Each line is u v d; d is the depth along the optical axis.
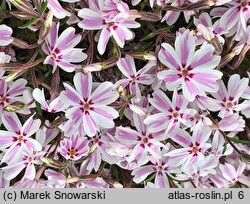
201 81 0.18
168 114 0.19
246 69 0.21
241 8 0.19
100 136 0.20
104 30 0.18
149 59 0.19
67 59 0.18
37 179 0.21
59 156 0.21
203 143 0.20
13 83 0.19
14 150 0.19
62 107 0.19
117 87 0.19
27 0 0.18
